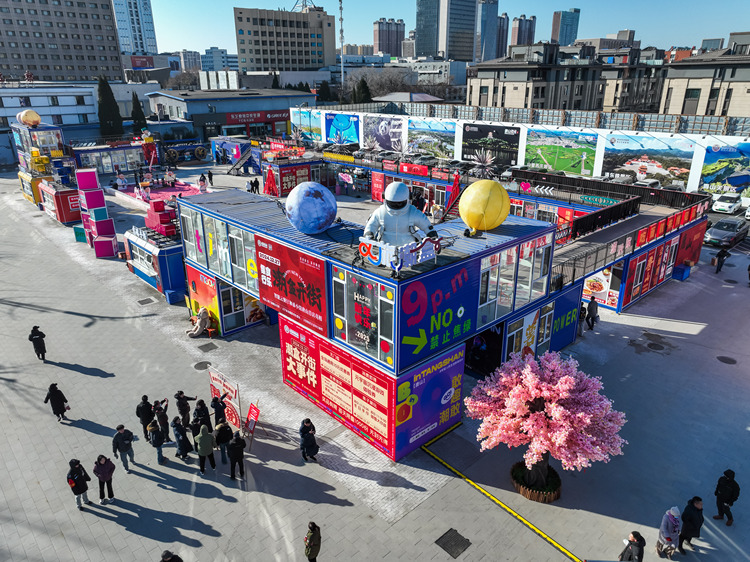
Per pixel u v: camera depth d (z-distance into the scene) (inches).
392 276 503.8
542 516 497.4
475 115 2169.0
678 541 457.1
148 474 557.6
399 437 563.5
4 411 660.7
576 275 792.9
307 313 638.5
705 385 715.4
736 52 2249.0
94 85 2955.2
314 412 660.1
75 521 494.6
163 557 374.0
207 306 874.1
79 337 859.4
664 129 1667.1
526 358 517.7
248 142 2475.4
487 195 618.2
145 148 2356.1
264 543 468.1
